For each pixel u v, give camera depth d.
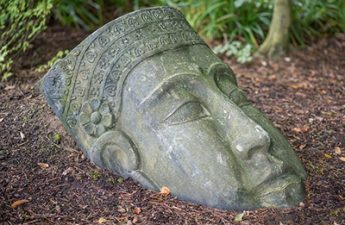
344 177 1.99
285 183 1.80
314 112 2.57
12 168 2.00
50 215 1.79
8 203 1.83
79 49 1.92
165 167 1.82
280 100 2.71
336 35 3.56
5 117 2.24
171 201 1.83
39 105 2.29
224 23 3.40
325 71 3.13
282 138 1.92
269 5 3.38
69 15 3.50
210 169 1.77
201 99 1.85
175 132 1.80
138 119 1.85
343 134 2.32
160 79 1.83
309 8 3.52
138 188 1.89
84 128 1.92
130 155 1.87
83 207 1.83
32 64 2.80
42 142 2.12
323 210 1.80
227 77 1.96
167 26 1.94
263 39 3.41
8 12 2.40
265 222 1.74
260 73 3.07
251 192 1.77
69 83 1.93
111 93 1.88
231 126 1.81
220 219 1.75
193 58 1.92
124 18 1.92
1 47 2.49
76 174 1.97
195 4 3.46
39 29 2.45
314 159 2.10
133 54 1.87
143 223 1.75
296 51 3.33
